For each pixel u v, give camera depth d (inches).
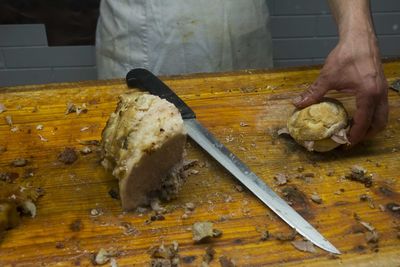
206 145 37.3
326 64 37.9
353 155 37.7
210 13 54.2
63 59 79.8
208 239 30.2
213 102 44.0
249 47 57.7
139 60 56.7
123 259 29.2
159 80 44.1
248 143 39.1
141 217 32.3
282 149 38.4
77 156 37.6
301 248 29.5
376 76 36.2
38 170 36.4
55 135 39.9
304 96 38.8
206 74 48.0
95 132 40.3
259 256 29.2
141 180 32.4
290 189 34.4
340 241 30.1
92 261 29.1
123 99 36.4
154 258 29.2
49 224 31.7
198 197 33.9
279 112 42.6
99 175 35.9
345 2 39.1
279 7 77.2
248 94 45.2
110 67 59.6
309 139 36.6
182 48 55.6
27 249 29.9
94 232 31.1
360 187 34.4
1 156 37.7
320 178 35.4
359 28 37.6
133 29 55.2
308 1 76.8
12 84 81.9
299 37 80.1
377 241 30.0
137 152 31.6
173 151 32.7
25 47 78.0
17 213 32.0
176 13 53.7
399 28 80.4
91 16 74.2
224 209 32.8
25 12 73.0
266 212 32.4
